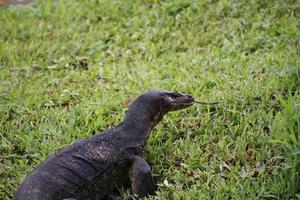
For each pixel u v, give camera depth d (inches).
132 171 376.8
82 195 364.2
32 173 358.6
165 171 394.6
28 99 492.4
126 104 474.6
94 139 382.0
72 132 443.8
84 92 505.4
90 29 624.4
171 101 409.1
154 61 552.4
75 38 612.7
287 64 472.7
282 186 355.9
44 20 661.3
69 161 367.2
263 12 601.9
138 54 570.9
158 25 616.7
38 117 470.3
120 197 377.7
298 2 610.5
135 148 386.3
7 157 423.2
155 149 412.8
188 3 641.6
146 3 666.8
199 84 489.7
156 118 406.9
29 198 337.7
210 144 414.9
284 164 372.2
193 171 387.2
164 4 645.9
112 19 647.8
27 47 595.8
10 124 462.0
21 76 546.3
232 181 368.8
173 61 545.0
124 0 673.0
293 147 354.9
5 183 397.7
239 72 497.7
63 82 526.0
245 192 357.4
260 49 540.1
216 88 480.1
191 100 415.2
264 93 454.0
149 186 372.5
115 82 521.0
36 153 422.0
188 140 418.6
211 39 581.3
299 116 362.9
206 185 368.5
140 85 501.0
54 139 435.8
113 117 458.3
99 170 371.2
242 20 593.6
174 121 443.8
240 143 403.2
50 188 351.6
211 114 447.5
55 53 584.1
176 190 371.6
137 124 395.2
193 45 574.6
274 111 439.2
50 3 683.4
